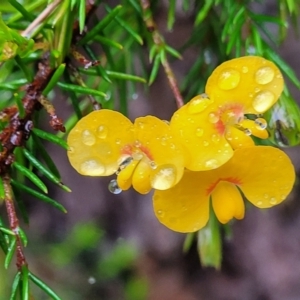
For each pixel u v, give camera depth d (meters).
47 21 0.08
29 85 0.08
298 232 0.24
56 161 0.25
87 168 0.08
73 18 0.08
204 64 0.11
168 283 0.25
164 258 0.25
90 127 0.07
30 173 0.08
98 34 0.09
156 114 0.21
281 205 0.22
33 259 0.24
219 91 0.07
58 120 0.08
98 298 0.24
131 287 0.24
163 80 0.20
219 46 0.11
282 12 0.10
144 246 0.25
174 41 0.16
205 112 0.07
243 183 0.08
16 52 0.08
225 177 0.08
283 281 0.24
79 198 0.25
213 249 0.10
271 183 0.08
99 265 0.25
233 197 0.08
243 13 0.10
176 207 0.08
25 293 0.08
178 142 0.07
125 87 0.11
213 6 0.11
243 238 0.25
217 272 0.25
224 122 0.08
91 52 0.09
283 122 0.09
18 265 0.08
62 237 0.25
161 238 0.25
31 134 0.09
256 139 0.10
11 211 0.08
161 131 0.07
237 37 0.10
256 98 0.08
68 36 0.08
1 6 0.09
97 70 0.09
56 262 0.24
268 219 0.24
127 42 0.11
